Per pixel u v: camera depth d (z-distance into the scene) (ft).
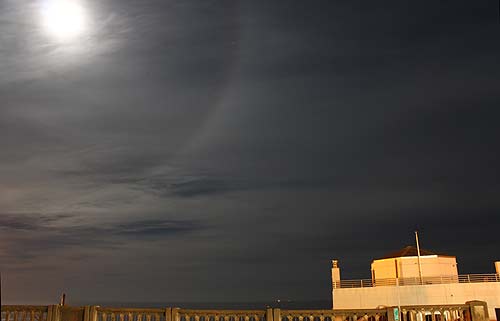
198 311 58.23
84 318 58.90
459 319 59.93
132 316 58.70
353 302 167.73
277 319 57.21
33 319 59.72
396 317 58.18
